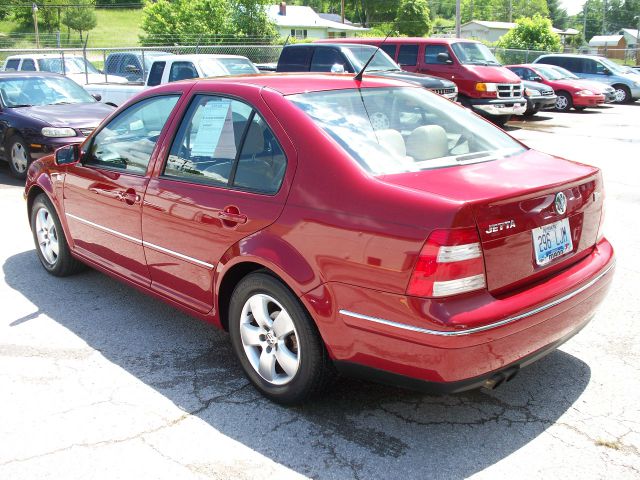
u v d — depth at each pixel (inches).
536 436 123.0
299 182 124.4
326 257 117.2
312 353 123.6
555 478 110.7
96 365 152.7
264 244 126.6
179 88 160.2
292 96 137.3
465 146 143.3
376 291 110.7
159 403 135.7
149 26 1547.7
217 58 505.4
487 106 598.5
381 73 512.7
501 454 117.6
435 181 117.3
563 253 124.6
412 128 140.5
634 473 111.9
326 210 118.5
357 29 2913.4
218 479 111.1
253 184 133.4
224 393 139.8
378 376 116.1
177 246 150.0
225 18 1515.7
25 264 227.6
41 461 116.0
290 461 116.0
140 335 169.6
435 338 105.3
